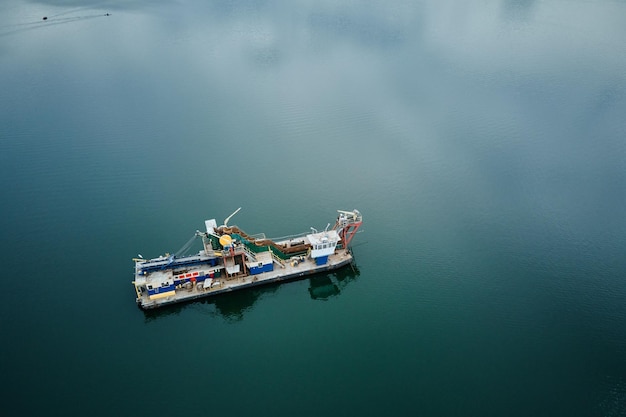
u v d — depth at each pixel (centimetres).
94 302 10756
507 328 10388
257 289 11481
